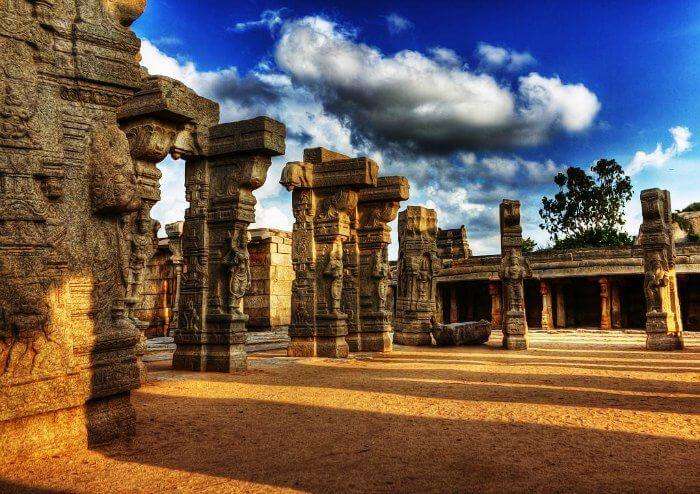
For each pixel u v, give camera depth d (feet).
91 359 20.16
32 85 19.33
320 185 59.88
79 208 20.53
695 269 99.91
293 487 15.97
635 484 16.07
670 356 59.77
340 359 55.52
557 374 42.80
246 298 97.35
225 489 15.78
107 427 20.62
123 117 31.04
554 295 118.62
